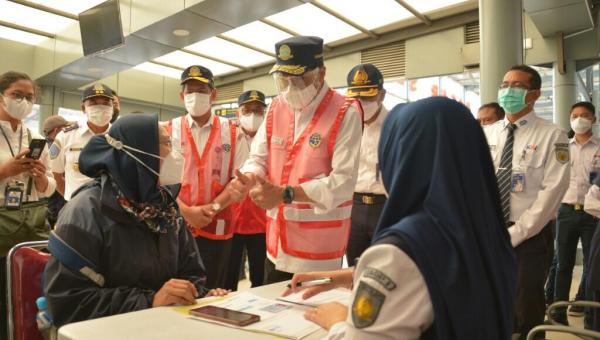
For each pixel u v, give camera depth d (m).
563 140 2.16
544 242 2.13
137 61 6.54
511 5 3.96
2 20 6.47
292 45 1.73
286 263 1.79
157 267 1.45
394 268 0.71
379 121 2.59
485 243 0.77
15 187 2.30
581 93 5.91
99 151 1.44
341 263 1.82
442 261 0.71
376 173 2.55
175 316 1.13
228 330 1.02
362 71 2.55
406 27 6.50
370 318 0.71
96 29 5.73
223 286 2.59
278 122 1.92
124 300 1.28
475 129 0.83
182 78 2.60
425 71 6.41
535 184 2.19
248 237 2.97
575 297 3.88
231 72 8.69
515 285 0.83
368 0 5.60
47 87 7.90
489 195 0.84
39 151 2.33
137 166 1.42
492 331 0.74
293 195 1.61
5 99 2.37
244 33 6.61
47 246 1.44
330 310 1.04
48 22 6.56
